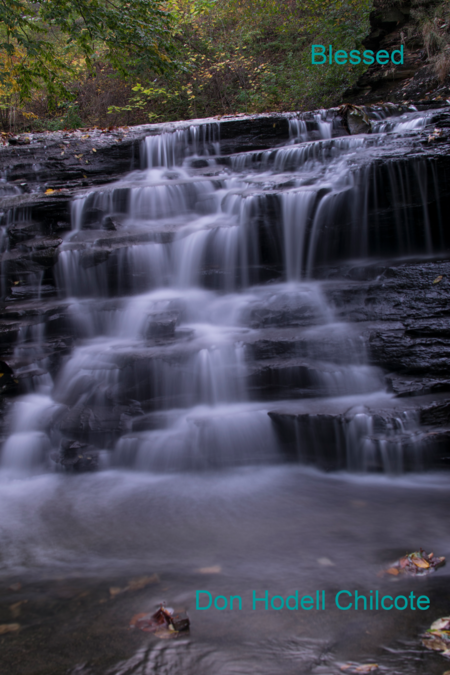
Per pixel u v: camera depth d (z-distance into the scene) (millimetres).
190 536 3607
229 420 4977
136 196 8547
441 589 2785
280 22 19281
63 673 2217
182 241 7598
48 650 2396
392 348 5426
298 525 3697
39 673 2229
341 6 16297
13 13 12875
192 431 4953
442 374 5180
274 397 5441
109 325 6668
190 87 18156
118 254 7430
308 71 16531
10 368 5898
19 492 4648
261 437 4988
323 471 4789
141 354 5641
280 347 5676
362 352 5520
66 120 19516
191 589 2904
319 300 6414
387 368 5410
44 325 6645
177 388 5543
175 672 2197
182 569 3148
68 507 4254
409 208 7383
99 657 2324
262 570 3086
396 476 4559
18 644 2455
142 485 4652
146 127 11406
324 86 15883
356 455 4688
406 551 3248
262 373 5457
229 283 7555
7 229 8117
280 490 4379
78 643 2441
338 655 2264
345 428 4691
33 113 20453
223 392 5504
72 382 5832
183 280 7590
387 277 6523
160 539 3588
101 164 10516
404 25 13789
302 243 7602
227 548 3398
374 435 4652
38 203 8406
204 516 3936
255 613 2627
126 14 12906
